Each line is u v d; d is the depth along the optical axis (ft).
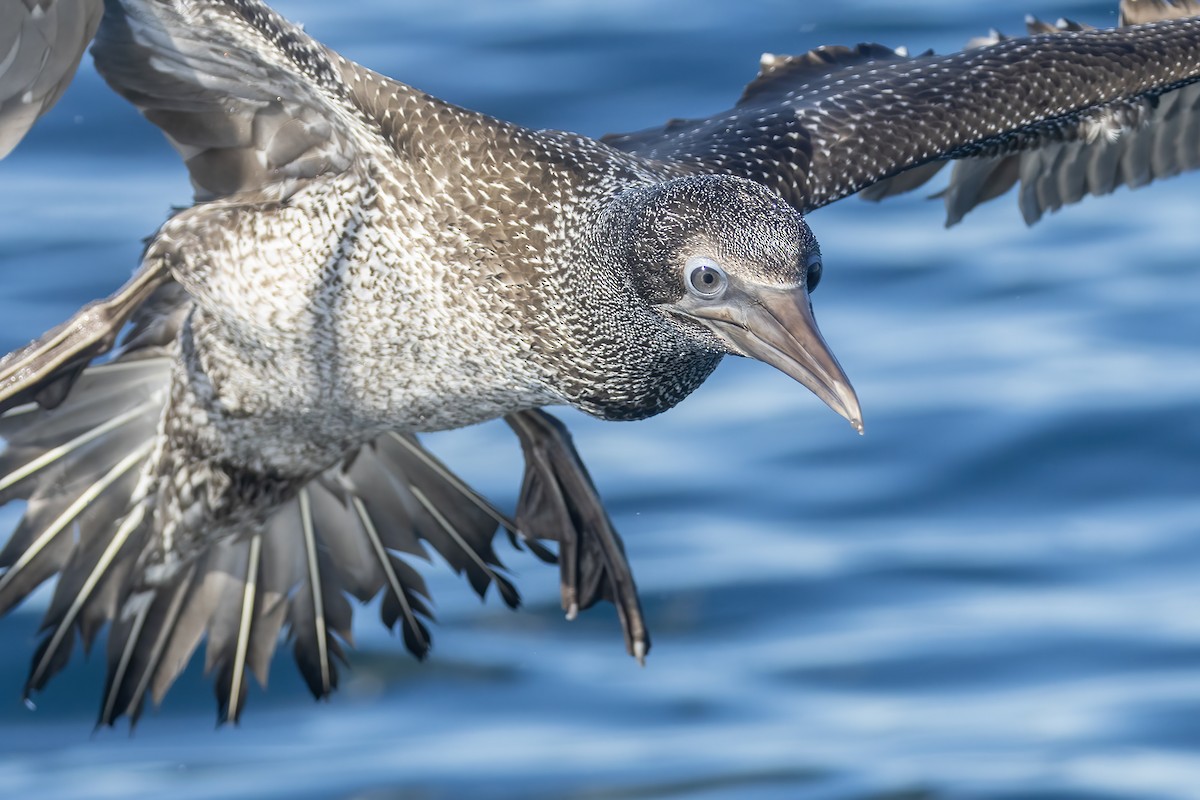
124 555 40.65
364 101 36.19
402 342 37.55
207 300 38.09
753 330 33.32
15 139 33.58
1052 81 43.96
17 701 52.90
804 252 33.58
